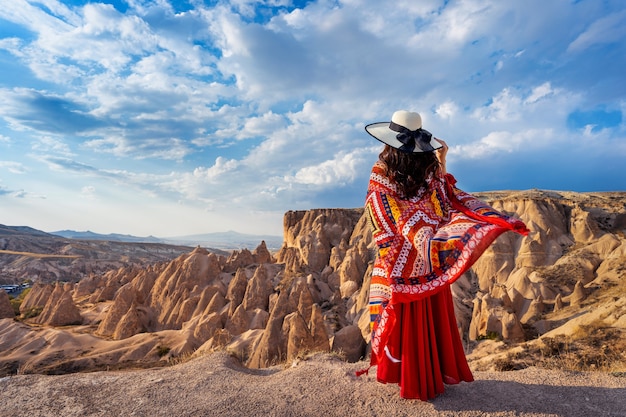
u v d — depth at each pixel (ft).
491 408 12.25
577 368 19.52
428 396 12.60
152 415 13.71
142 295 232.12
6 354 158.92
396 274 11.38
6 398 15.69
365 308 176.24
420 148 11.47
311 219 351.46
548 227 215.92
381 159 12.32
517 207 237.45
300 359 20.04
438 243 10.83
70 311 215.31
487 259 204.54
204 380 16.89
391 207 11.68
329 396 14.01
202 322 162.40
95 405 14.78
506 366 38.68
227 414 13.34
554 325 124.98
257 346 119.75
